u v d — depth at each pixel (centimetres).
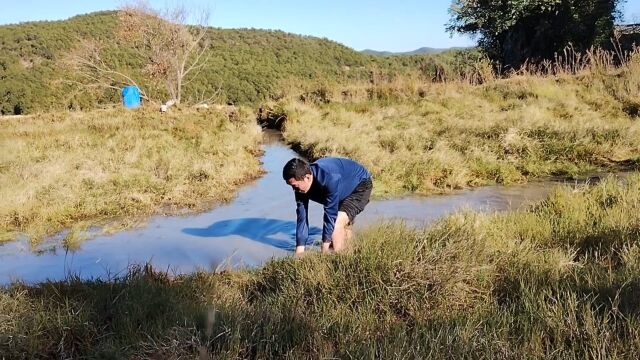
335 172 489
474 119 1286
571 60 2033
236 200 813
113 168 948
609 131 1026
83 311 385
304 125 1477
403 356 306
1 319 368
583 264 437
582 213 565
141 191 823
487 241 477
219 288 448
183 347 334
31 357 341
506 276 421
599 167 925
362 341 330
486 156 952
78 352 353
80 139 1262
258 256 568
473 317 354
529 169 910
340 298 409
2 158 1031
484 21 2425
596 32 2219
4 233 673
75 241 624
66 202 759
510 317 347
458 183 850
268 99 2342
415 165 898
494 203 742
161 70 3086
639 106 1276
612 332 309
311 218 703
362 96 1917
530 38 2370
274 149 1357
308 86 2175
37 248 619
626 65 1633
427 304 389
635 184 669
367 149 1026
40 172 910
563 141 992
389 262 422
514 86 1656
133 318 376
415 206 739
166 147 1147
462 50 2947
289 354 322
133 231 672
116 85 3425
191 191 838
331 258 458
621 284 368
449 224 525
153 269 505
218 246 604
